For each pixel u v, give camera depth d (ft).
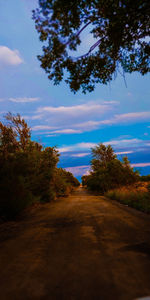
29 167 33.88
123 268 9.50
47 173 49.67
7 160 30.91
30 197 31.04
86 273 9.08
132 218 24.04
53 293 7.43
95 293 7.27
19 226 22.07
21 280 8.63
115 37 20.99
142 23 20.15
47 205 44.50
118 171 75.97
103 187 84.94
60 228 19.71
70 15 19.51
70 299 6.97
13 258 11.61
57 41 19.66
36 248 13.42
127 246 13.12
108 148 113.19
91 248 12.91
